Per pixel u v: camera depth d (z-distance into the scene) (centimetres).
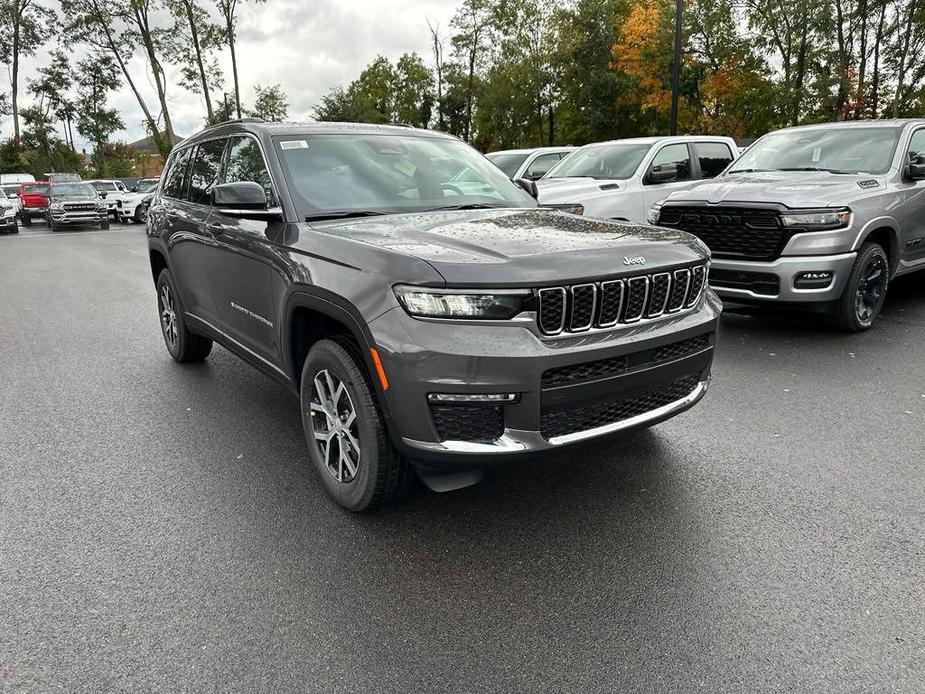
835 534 295
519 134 4325
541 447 270
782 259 582
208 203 455
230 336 441
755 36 2912
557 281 265
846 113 2969
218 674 220
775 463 365
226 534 305
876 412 433
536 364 261
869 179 634
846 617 242
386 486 304
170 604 256
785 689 210
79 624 245
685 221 643
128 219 2944
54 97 5147
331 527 311
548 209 397
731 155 1029
